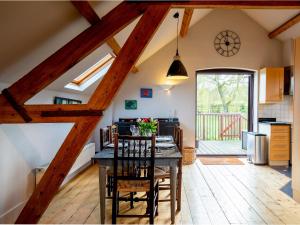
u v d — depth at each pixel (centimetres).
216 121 893
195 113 612
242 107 979
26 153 308
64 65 240
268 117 603
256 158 539
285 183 405
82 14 226
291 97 588
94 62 394
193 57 607
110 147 315
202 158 607
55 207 308
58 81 361
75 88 459
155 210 282
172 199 265
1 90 254
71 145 232
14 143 283
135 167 270
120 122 578
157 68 614
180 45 608
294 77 338
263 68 580
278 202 323
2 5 168
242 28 605
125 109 617
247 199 334
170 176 266
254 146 542
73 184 400
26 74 258
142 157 252
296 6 284
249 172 476
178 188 298
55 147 399
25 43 220
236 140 890
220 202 324
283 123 530
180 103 613
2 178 259
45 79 238
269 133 534
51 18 214
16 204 285
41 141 350
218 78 1057
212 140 894
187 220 272
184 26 525
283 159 531
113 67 241
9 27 189
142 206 313
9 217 269
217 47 606
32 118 235
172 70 429
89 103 236
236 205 314
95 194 354
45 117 236
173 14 444
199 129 896
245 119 880
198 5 271
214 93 1052
